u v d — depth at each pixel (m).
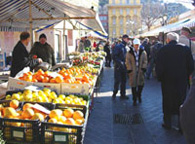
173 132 5.14
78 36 24.44
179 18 20.06
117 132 5.18
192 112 1.90
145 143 4.62
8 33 11.67
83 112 3.42
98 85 9.21
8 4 6.98
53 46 16.17
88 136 4.92
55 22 11.39
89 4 18.92
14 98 3.66
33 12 8.91
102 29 10.45
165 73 4.93
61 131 2.76
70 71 6.09
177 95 4.89
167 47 4.89
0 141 2.48
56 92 4.32
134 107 7.16
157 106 7.25
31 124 2.79
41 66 6.07
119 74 8.17
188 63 4.88
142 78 7.29
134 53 7.14
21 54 5.38
